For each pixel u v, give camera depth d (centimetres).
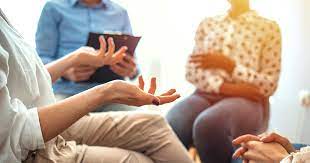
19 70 89
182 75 243
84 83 162
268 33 187
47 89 104
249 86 185
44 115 84
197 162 182
